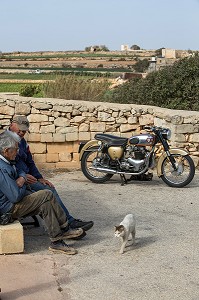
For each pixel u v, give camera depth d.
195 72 13.48
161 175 8.81
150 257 5.49
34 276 4.91
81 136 10.09
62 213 5.54
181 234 6.30
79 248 5.73
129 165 8.75
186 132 9.97
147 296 4.56
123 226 5.46
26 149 6.44
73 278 4.91
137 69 59.69
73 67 71.50
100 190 8.56
